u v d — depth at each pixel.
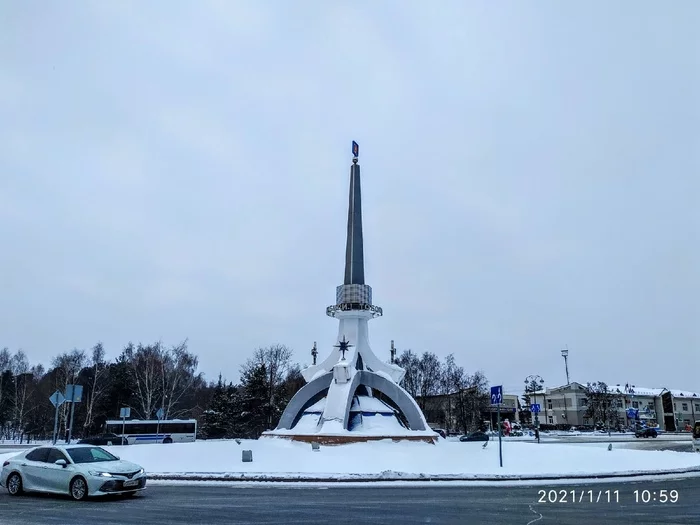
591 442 56.47
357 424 36.12
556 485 21.12
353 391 37.09
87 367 85.75
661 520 12.91
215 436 71.62
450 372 90.00
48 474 16.41
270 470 24.41
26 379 76.69
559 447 33.50
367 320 41.97
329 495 17.45
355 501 16.05
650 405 117.44
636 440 62.00
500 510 14.47
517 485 20.98
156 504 15.06
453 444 34.38
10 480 16.98
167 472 23.08
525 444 34.78
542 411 117.25
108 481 15.76
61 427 76.50
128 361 80.62
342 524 12.16
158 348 80.62
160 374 73.44
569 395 112.50
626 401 113.56
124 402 75.88
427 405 91.50
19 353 91.00
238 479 21.55
